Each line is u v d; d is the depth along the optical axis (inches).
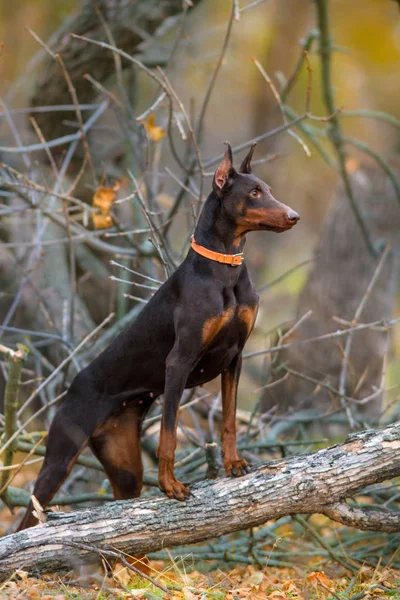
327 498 221.3
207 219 240.4
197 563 293.0
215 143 869.8
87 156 324.2
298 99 711.1
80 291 478.3
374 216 469.7
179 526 225.9
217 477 256.1
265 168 674.8
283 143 777.6
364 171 477.7
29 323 431.8
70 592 220.8
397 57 686.5
